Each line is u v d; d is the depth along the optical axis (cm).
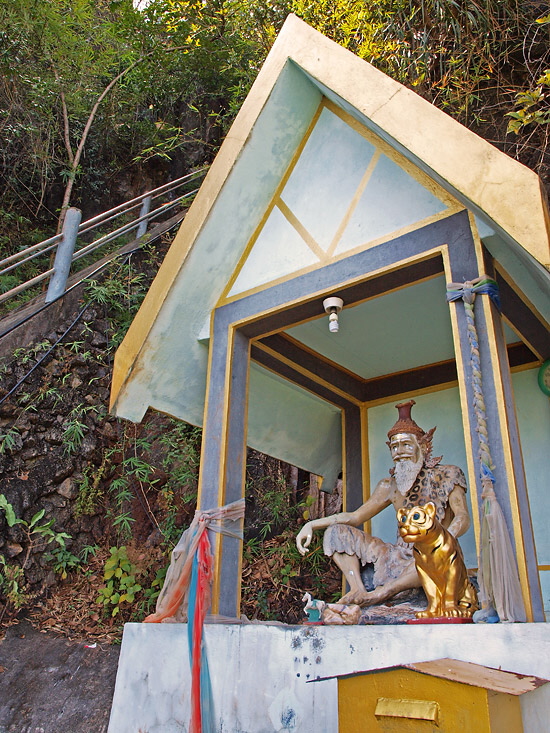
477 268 361
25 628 562
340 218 451
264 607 667
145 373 491
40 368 714
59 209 1076
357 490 582
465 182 346
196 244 475
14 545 600
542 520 473
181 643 366
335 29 771
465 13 704
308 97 475
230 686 339
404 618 363
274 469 812
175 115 1295
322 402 608
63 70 1124
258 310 467
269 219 495
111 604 609
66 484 666
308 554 727
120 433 735
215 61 1202
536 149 698
